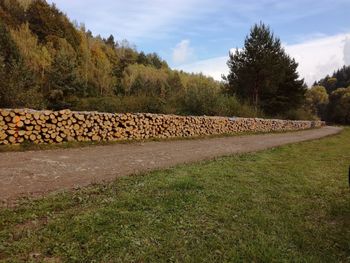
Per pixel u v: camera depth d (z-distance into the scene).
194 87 22.89
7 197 4.95
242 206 5.13
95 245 3.50
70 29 76.25
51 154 8.81
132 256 3.37
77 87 32.12
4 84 11.93
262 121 23.22
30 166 7.13
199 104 21.25
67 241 3.55
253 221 4.52
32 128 9.75
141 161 8.59
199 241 3.82
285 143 16.05
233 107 24.30
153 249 3.53
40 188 5.54
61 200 4.88
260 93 32.88
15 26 63.62
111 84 51.22
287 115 34.59
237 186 6.31
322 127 39.53
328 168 9.02
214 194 5.60
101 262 3.21
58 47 64.75
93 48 83.31
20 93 12.27
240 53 31.84
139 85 41.31
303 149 13.72
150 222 4.21
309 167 9.00
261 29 31.06
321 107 79.25
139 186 5.84
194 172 7.28
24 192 5.25
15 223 3.97
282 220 4.66
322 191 6.39
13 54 29.42
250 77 30.95
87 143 11.02
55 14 74.12
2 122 9.12
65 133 10.59
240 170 7.91
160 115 14.28
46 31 68.62
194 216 4.57
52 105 24.45
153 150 10.79
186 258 3.40
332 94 72.56
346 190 6.57
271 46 31.12
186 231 4.07
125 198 5.07
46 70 37.06
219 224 4.38
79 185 5.84
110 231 3.86
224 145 13.56
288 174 7.85
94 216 4.22
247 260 3.47
